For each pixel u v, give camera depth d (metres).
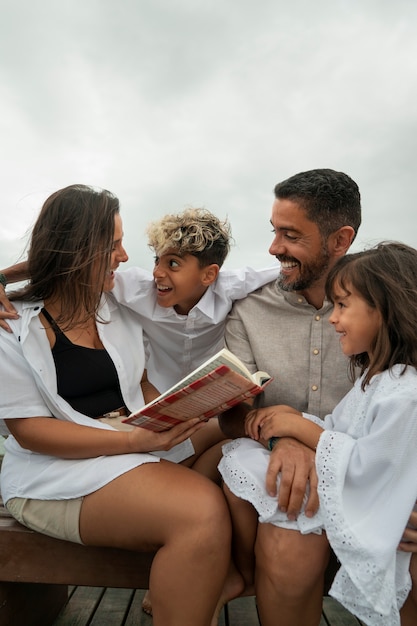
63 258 1.71
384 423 1.40
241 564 1.62
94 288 1.75
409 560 1.41
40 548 1.66
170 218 2.18
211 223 2.21
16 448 1.75
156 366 2.46
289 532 1.42
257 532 1.54
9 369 1.60
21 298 1.77
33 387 1.63
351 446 1.43
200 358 2.46
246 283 2.24
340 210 2.00
